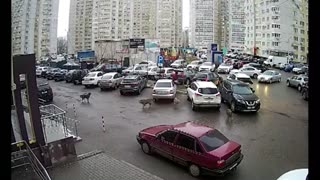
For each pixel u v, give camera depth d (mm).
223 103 17625
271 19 60062
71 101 19453
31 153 7570
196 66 39094
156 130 9453
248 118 14156
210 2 76000
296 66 40500
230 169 7453
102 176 7562
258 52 65312
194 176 7660
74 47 63188
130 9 65875
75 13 63531
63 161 8523
